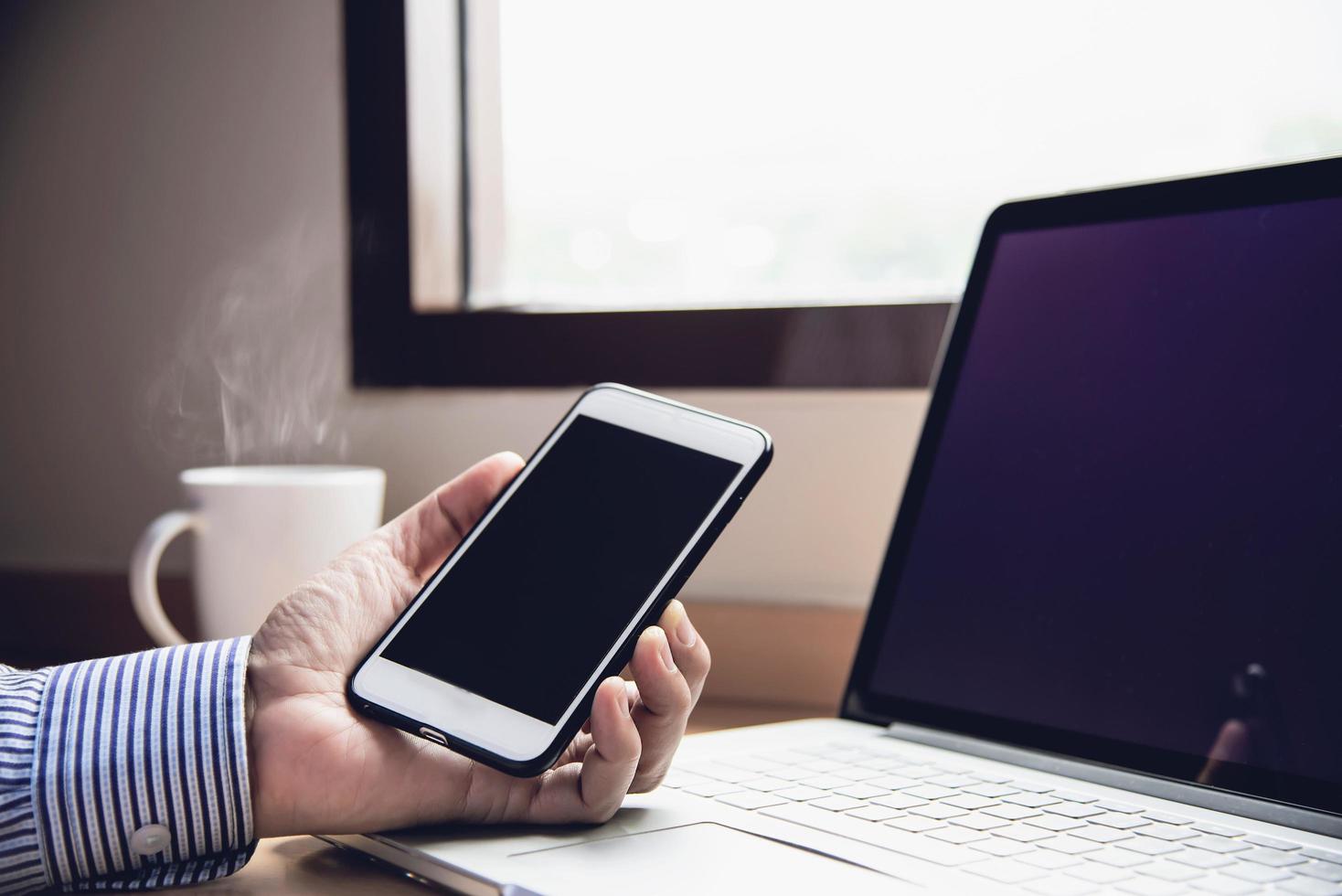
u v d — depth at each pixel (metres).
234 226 0.94
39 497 1.00
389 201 0.88
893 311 0.75
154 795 0.41
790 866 0.39
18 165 1.00
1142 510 0.53
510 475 0.52
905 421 0.75
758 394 0.79
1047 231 0.61
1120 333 0.57
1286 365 0.50
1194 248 0.55
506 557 0.48
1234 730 0.48
